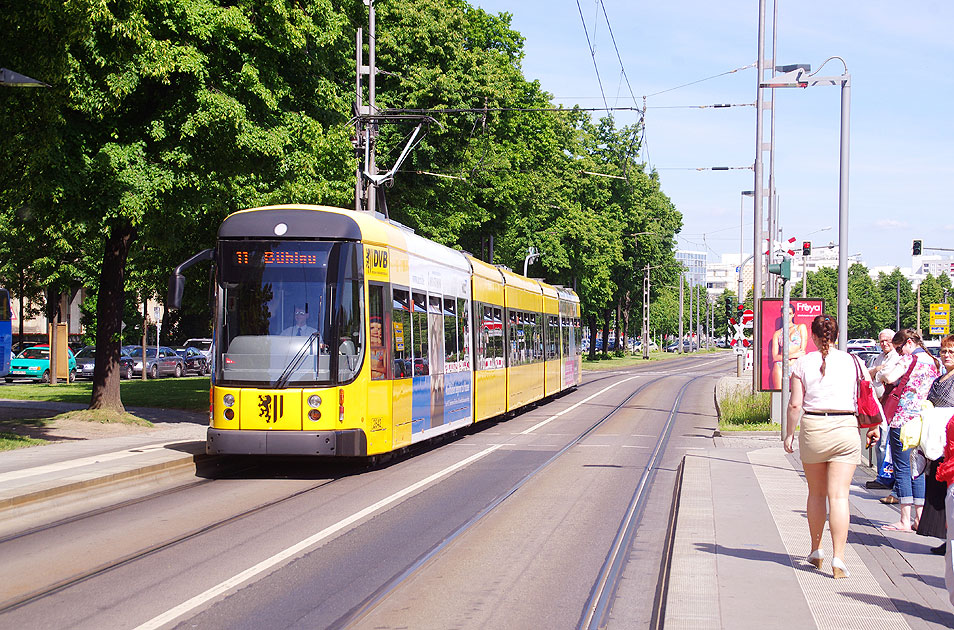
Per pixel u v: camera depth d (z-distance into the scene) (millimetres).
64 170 17344
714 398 33906
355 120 25875
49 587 7668
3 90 14867
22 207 19109
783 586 7309
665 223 80812
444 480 14016
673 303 144125
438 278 18406
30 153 15625
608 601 7395
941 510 8664
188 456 15258
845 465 7547
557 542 9625
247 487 13344
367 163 26625
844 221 16344
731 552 8578
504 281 24891
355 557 8820
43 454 15594
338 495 12562
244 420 13609
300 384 13586
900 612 6594
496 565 8578
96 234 18844
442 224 35719
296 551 9062
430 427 17328
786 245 33312
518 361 26109
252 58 20062
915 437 8211
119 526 10352
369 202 26484
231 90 19562
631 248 71125
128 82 17453
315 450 13453
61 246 36625
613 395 36812
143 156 18641
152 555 8875
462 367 19859
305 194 21719
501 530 10227
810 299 21922
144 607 7035
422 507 11617
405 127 33750
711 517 10422
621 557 8992
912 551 8844
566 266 55406
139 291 42094
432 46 34125
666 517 11180
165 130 18672
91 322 49344
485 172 38156
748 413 23828
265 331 13836
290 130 21141
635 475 14680
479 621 6785
